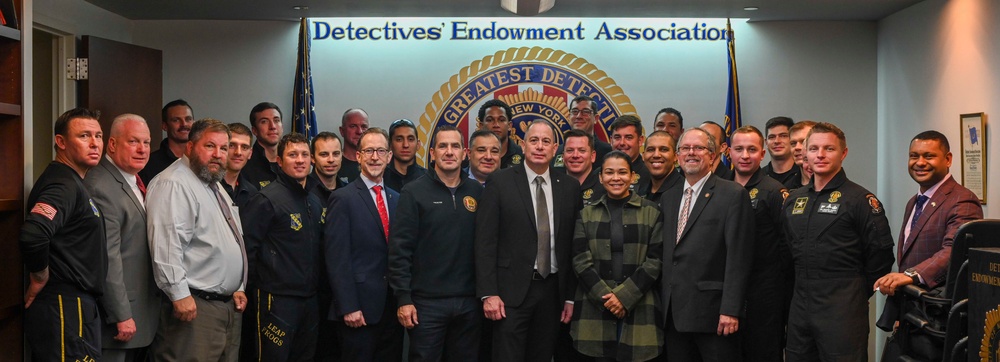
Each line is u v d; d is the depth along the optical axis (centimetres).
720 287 429
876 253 418
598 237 444
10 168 372
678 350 437
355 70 670
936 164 443
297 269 454
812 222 427
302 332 461
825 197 429
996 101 511
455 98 671
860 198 422
